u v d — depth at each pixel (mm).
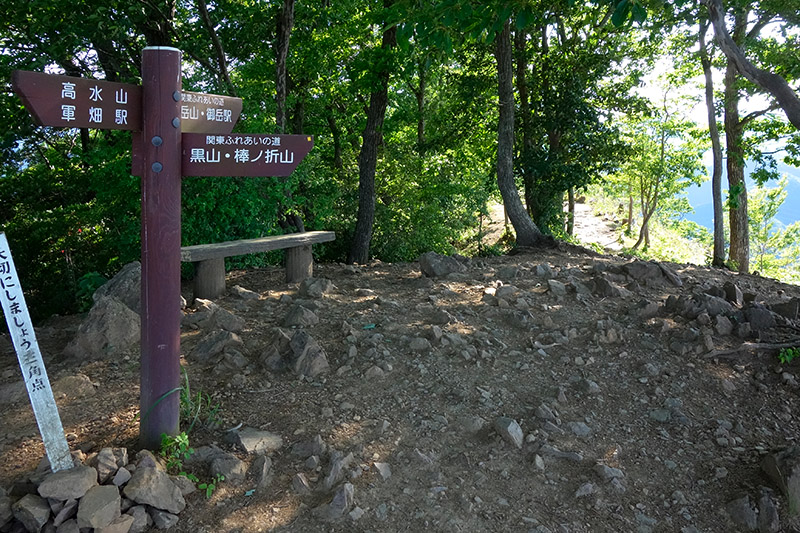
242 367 4254
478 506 3078
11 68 8727
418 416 3748
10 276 2697
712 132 14180
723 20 4719
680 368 4418
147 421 3217
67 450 2857
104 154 7395
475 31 5191
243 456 3277
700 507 3211
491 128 15805
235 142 3152
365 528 2881
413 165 14914
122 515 2748
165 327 3162
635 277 6457
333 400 3861
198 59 9727
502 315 5258
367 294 6066
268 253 8727
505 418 3635
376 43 13477
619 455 3533
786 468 3236
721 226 14398
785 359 4402
